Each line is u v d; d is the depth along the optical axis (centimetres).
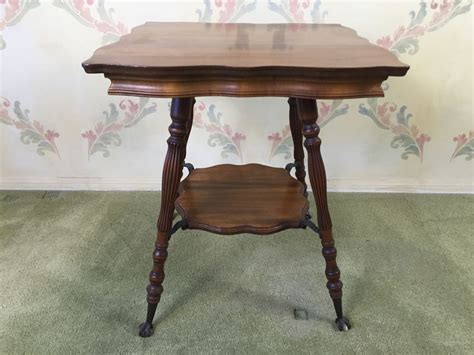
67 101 120
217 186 96
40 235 111
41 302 89
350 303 91
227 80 60
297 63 59
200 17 110
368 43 75
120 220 118
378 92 61
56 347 79
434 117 123
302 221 83
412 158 130
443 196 133
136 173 132
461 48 113
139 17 110
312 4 108
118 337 82
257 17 110
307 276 99
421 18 109
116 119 122
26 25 109
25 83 117
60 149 127
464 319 87
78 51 113
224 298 92
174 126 70
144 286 95
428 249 108
